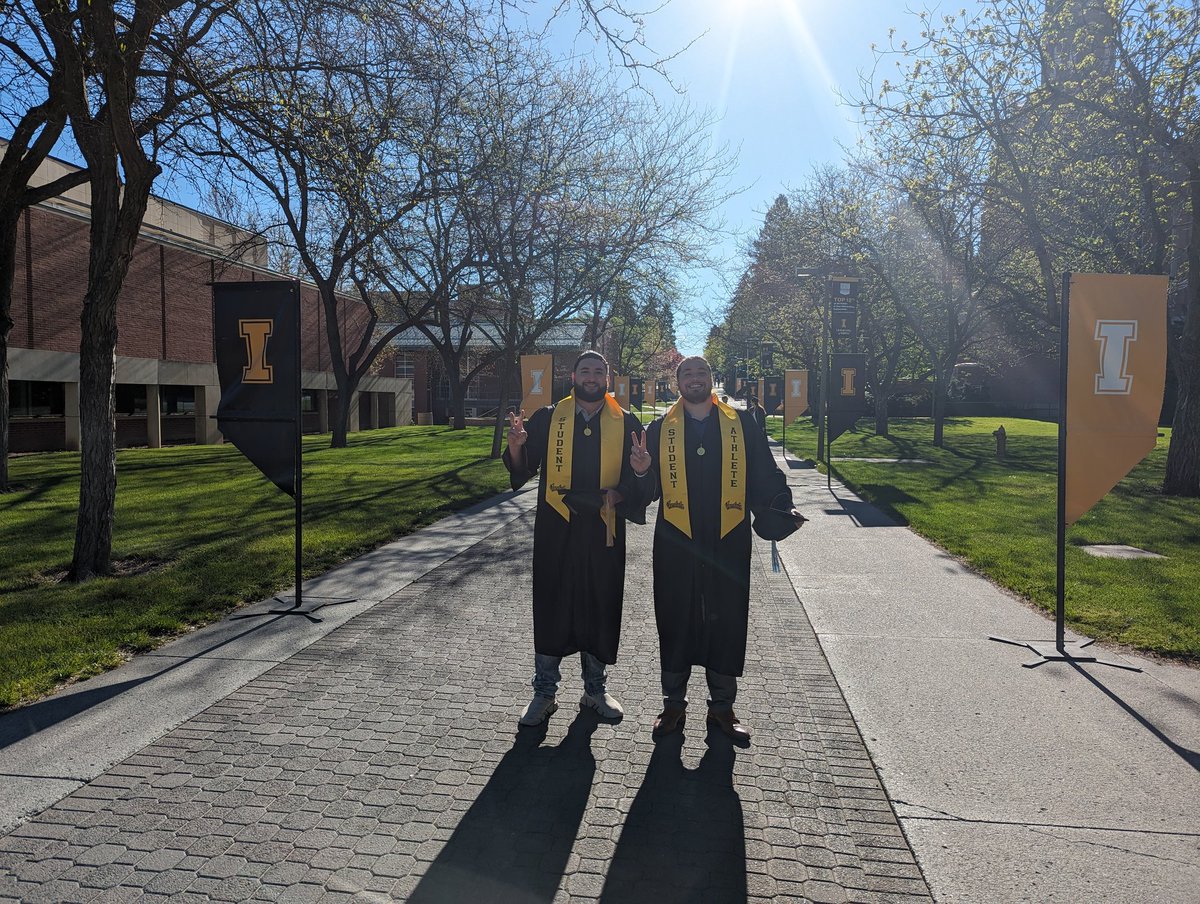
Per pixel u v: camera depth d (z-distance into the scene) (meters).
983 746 3.93
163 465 20.27
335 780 3.57
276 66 7.95
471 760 3.79
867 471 18.25
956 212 20.20
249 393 6.54
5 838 3.07
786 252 35.78
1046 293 16.11
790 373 22.56
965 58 15.29
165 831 3.13
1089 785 3.53
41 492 14.55
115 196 7.57
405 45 8.34
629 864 2.95
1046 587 7.11
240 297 6.53
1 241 14.17
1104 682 4.82
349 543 9.19
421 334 59.91
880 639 5.70
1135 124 13.38
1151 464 20.16
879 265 25.89
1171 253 15.43
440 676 4.93
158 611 6.24
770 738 4.05
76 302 27.02
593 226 21.77
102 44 6.78
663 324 46.25
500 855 2.99
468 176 17.52
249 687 4.72
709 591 4.02
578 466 4.16
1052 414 52.53
